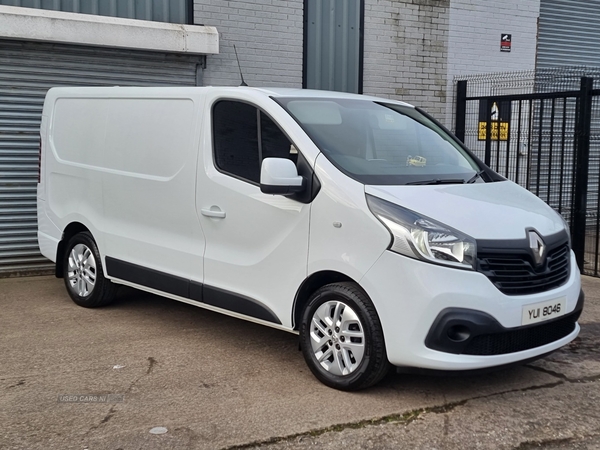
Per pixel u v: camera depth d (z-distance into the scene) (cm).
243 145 484
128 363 478
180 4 836
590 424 389
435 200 414
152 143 547
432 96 1023
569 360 500
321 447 354
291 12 904
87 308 631
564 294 423
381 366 403
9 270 780
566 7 1155
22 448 347
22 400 410
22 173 775
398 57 988
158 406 402
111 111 590
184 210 517
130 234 566
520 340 403
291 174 425
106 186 587
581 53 1185
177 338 539
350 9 945
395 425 380
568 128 1020
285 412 394
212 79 866
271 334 553
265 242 460
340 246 414
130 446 351
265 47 893
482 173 516
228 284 486
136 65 817
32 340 531
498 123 930
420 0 993
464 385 443
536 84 1028
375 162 464
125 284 582
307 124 464
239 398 415
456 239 386
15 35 721
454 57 1033
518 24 1083
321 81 937
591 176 1030
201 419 384
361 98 543
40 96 771
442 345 381
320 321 434
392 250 391
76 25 750
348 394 422
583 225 806
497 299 385
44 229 670
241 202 473
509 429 379
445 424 383
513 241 400
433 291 379
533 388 441
